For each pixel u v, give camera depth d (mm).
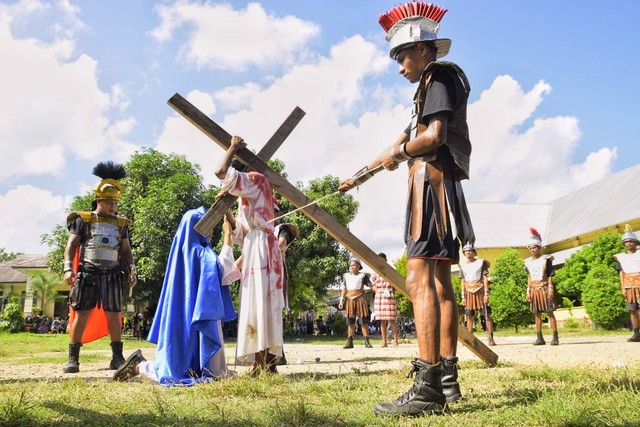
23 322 36438
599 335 15633
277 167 29406
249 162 4805
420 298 2877
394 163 3096
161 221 25078
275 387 3809
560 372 3783
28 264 47906
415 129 3049
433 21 3273
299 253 28781
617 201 35531
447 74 2926
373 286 12734
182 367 4445
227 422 2549
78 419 2684
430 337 2793
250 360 4730
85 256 6250
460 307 25781
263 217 4770
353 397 3291
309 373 4996
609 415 2336
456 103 2936
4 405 2771
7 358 9133
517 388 3367
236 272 4730
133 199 27688
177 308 4602
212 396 3488
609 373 3648
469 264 11930
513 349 8727
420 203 2961
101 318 6645
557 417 2340
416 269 2928
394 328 12461
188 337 4520
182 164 28594
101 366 7008
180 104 4711
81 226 6289
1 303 49750
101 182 6445
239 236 4836
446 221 2930
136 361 4531
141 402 3197
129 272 6680
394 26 3295
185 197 25953
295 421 2543
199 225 4637
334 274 28859
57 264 30484
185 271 4676
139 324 27250
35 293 44844
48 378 4770
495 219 43656
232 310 4785
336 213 28922
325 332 34562
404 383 3891
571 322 26375
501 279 21031
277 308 4676
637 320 11148
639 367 4309
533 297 10578
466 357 6969
